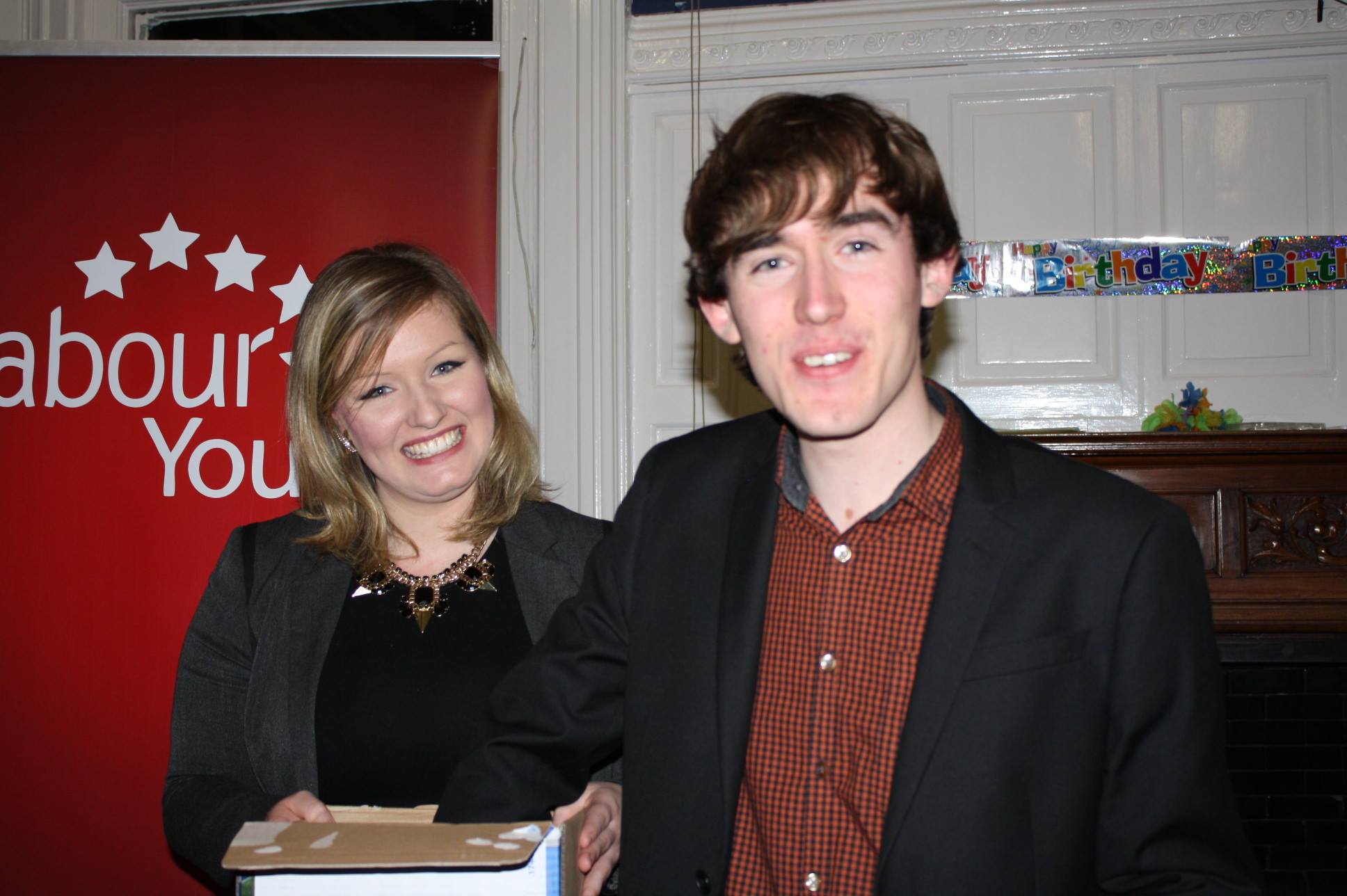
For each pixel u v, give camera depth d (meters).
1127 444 2.25
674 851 0.96
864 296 0.89
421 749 1.35
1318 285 2.39
